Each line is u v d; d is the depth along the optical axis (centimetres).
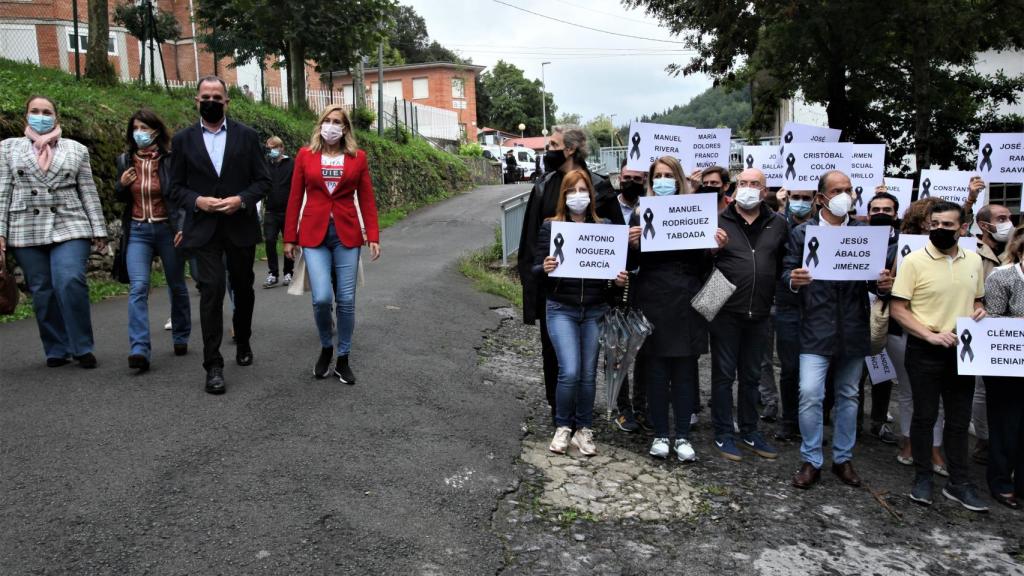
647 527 430
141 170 591
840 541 437
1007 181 756
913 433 503
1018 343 472
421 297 989
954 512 491
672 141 716
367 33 2209
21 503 367
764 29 1538
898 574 406
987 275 559
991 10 1305
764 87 1912
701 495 480
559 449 521
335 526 377
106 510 367
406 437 499
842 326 502
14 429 451
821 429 511
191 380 561
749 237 537
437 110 4072
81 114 1055
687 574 383
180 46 3172
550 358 549
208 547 347
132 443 442
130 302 580
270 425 487
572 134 523
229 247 565
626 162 721
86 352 578
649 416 571
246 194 544
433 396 595
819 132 805
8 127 891
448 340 795
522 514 426
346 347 584
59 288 564
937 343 479
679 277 515
